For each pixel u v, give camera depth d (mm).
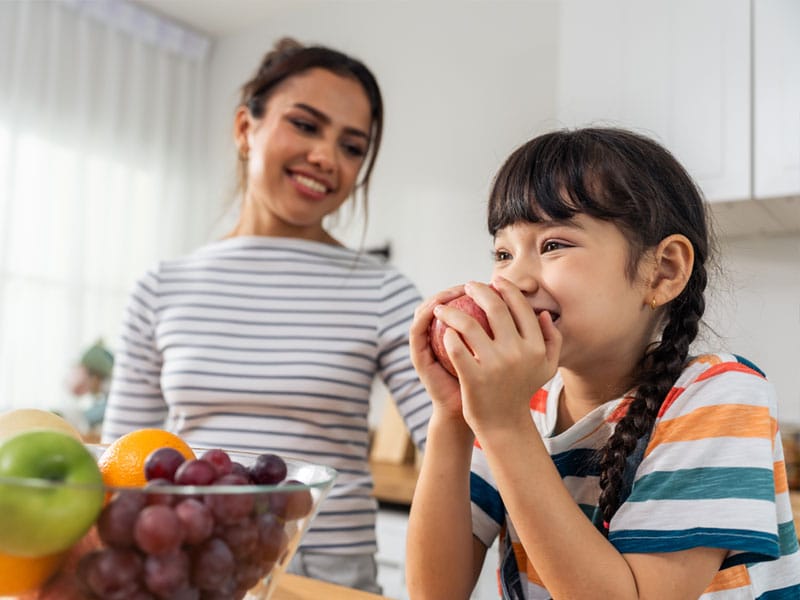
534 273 689
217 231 3672
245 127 1428
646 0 2059
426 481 736
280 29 3645
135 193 3576
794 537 745
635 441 670
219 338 1249
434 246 2871
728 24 1918
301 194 1304
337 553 1144
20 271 3133
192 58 3857
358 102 1320
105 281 3420
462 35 2941
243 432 1196
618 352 721
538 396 894
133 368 1338
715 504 606
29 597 425
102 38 3521
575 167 690
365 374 1245
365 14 3291
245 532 425
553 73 2660
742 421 643
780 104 1817
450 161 2885
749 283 2102
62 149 3318
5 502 381
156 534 391
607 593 581
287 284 1283
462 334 631
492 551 1744
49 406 3160
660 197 721
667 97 1992
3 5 3180
